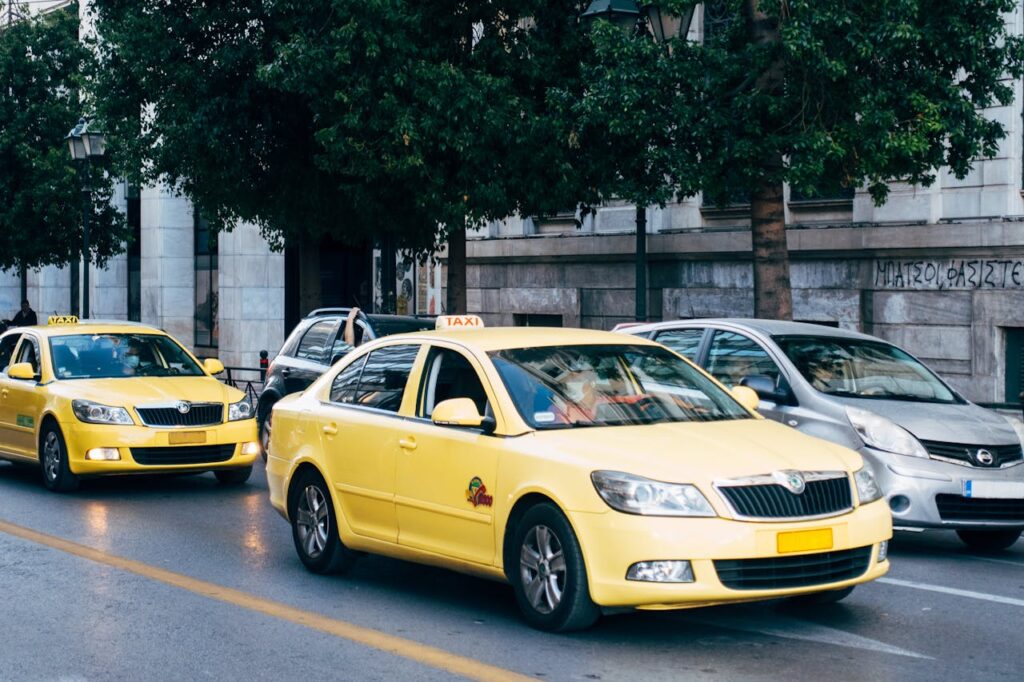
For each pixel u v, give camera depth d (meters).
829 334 11.13
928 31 15.18
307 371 15.41
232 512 12.00
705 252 22.44
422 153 18.23
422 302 28.97
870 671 6.41
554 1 19.44
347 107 18.62
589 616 6.89
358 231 22.06
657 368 8.20
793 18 14.79
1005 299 18.66
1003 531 10.17
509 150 18.50
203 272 36.47
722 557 6.52
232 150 20.45
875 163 15.05
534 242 25.42
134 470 12.93
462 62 18.94
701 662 6.55
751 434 7.34
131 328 14.88
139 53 20.00
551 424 7.41
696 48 15.73
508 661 6.59
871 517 7.03
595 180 18.41
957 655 6.74
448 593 8.37
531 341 8.13
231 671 6.52
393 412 8.33
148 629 7.43
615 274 24.20
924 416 9.88
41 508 12.23
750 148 15.23
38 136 30.75
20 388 14.06
